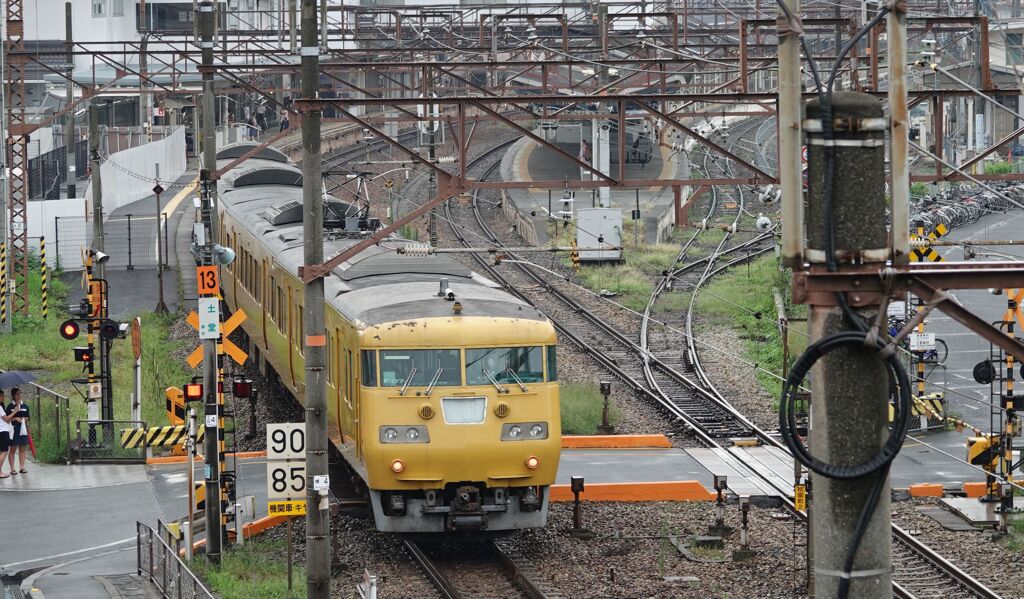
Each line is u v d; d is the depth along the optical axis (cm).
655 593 4681
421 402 5128
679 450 7031
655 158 17438
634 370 8750
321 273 4262
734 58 9650
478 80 17238
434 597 4694
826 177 1789
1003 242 5941
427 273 6375
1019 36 14138
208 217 5466
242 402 8194
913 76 6806
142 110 19238
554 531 5559
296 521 5769
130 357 9381
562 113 8400
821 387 1802
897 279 1820
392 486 5116
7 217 11388
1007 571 4944
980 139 15988
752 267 12125
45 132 17525
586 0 15875
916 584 4775
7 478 6644
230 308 9631
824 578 1817
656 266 12225
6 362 9269
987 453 5816
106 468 6856
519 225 14050
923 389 7575
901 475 6419
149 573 4762
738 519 5706
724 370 8812
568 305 10688
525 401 5181
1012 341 1817
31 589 4572
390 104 5066
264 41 11994
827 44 14262
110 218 14612
